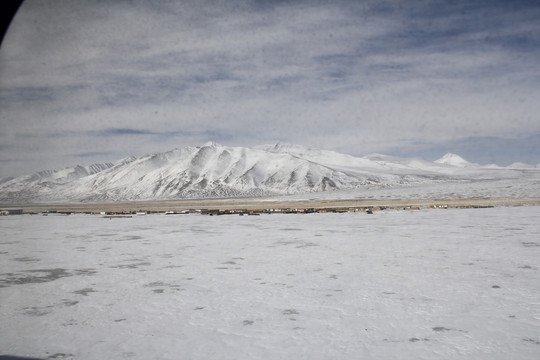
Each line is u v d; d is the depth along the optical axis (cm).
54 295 1176
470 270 1419
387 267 1495
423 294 1115
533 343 767
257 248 2050
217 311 996
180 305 1054
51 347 785
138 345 790
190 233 2881
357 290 1169
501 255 1716
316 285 1236
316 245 2123
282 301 1072
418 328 856
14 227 3812
